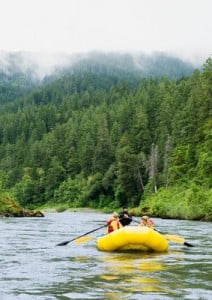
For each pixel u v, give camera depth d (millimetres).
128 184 76750
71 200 88375
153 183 70188
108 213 76562
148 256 12312
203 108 59562
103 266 10336
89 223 30844
